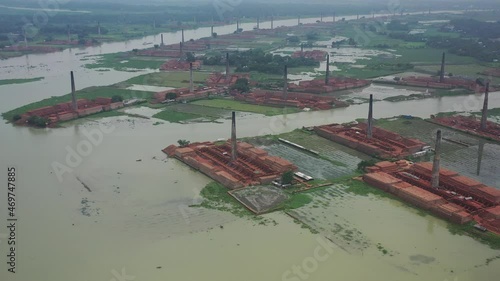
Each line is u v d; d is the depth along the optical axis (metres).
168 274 56.12
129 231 66.25
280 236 64.44
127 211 72.38
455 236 64.69
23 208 73.50
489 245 62.44
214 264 58.00
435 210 70.81
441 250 61.12
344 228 66.62
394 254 60.16
